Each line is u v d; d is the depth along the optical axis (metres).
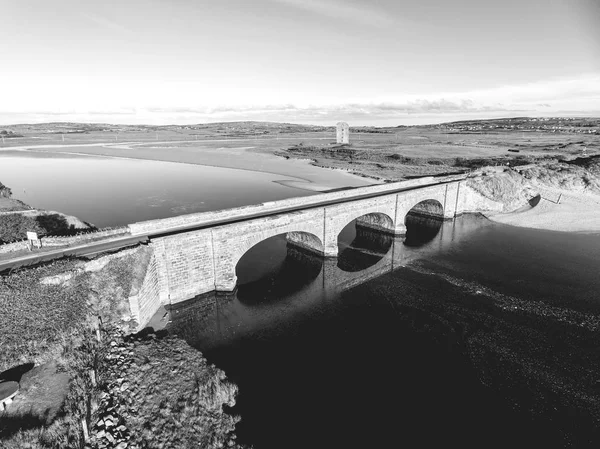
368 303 38.28
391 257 51.50
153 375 24.09
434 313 36.19
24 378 19.45
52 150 163.12
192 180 95.50
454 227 67.62
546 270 46.41
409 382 26.59
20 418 16.81
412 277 44.62
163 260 33.53
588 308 36.81
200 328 33.12
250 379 26.47
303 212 44.28
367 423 22.81
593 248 54.38
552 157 110.69
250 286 41.78
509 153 126.88
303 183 91.62
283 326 33.81
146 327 30.27
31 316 22.67
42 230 39.09
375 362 28.70
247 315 35.62
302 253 52.06
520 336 32.12
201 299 36.88
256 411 23.39
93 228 45.91
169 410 21.69
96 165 120.19
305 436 21.67
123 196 76.06
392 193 59.72
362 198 55.22
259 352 29.81
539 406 24.36
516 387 26.09
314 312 36.41
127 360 24.64
